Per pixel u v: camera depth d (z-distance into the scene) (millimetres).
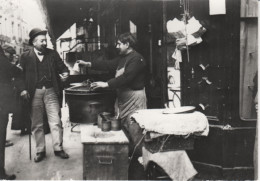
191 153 4020
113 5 7105
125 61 4504
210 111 3855
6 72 3873
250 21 3795
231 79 3674
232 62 3654
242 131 3713
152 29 5887
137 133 4441
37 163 4469
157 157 3484
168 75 5324
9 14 11250
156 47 5832
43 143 4637
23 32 12875
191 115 3596
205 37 3822
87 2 7824
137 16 6258
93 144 3432
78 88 5316
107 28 7648
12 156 4832
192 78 4031
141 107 4535
